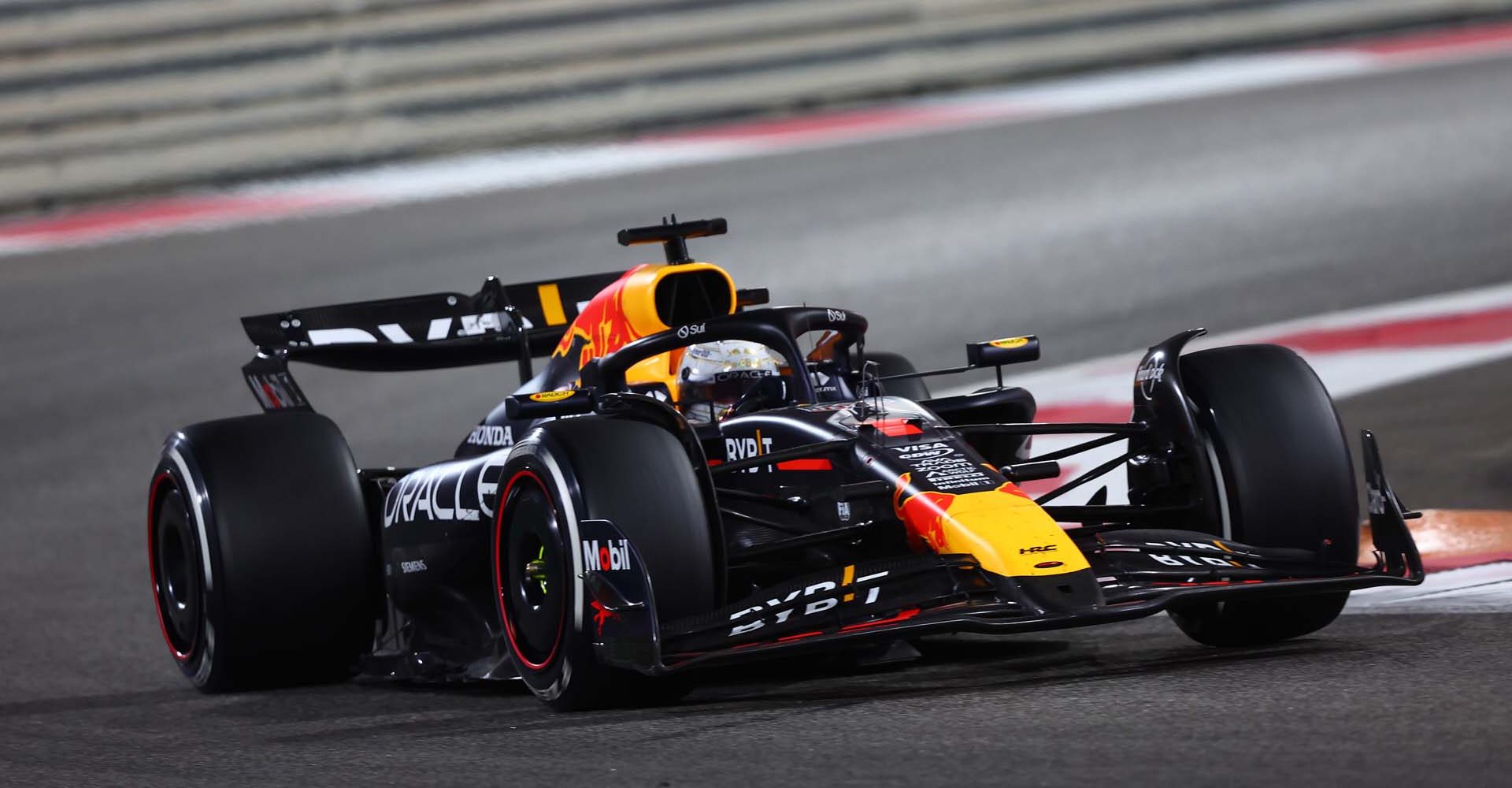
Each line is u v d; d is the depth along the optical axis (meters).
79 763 18.38
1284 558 19.14
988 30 82.00
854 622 17.34
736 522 20.53
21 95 73.12
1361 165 62.50
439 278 57.25
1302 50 85.12
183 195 74.50
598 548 17.77
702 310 22.08
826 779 14.73
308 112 75.19
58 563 32.66
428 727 18.95
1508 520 25.53
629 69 78.06
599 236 61.22
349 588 22.78
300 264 61.56
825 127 77.38
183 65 74.06
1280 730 15.27
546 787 15.29
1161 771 14.21
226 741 19.19
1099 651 20.66
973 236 57.41
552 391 22.75
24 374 51.22
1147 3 83.25
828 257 56.19
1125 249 53.88
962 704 17.23
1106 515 20.17
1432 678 16.97
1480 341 38.44
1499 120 67.69
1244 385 20.02
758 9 79.50
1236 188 60.97
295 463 22.89
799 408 20.33
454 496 21.92
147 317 56.53
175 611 23.42
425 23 75.75
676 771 15.45
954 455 19.02
